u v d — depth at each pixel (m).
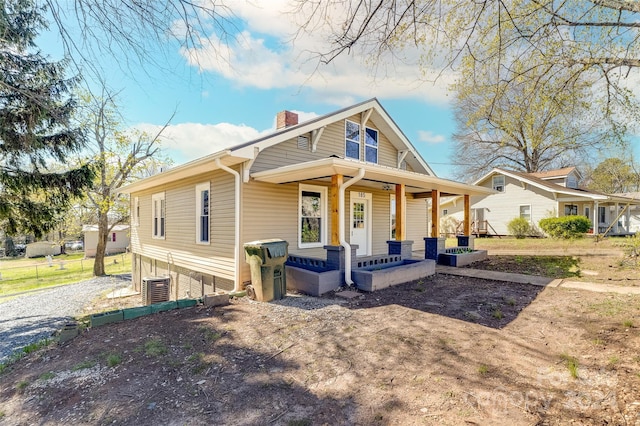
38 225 7.80
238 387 2.91
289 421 2.39
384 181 8.41
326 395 2.74
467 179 28.39
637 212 25.03
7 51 5.29
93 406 2.68
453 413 2.41
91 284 14.02
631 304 4.95
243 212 7.14
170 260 10.08
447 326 4.29
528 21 3.53
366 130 10.81
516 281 7.01
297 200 8.40
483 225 21.20
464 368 3.11
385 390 2.78
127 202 17.25
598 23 3.60
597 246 12.03
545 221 17.20
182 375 3.16
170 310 5.53
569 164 23.56
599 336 3.77
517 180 19.84
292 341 3.96
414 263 8.05
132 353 3.72
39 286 13.80
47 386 3.07
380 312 5.00
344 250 6.78
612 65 3.91
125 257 25.92
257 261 6.04
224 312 5.33
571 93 4.11
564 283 6.69
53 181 7.62
